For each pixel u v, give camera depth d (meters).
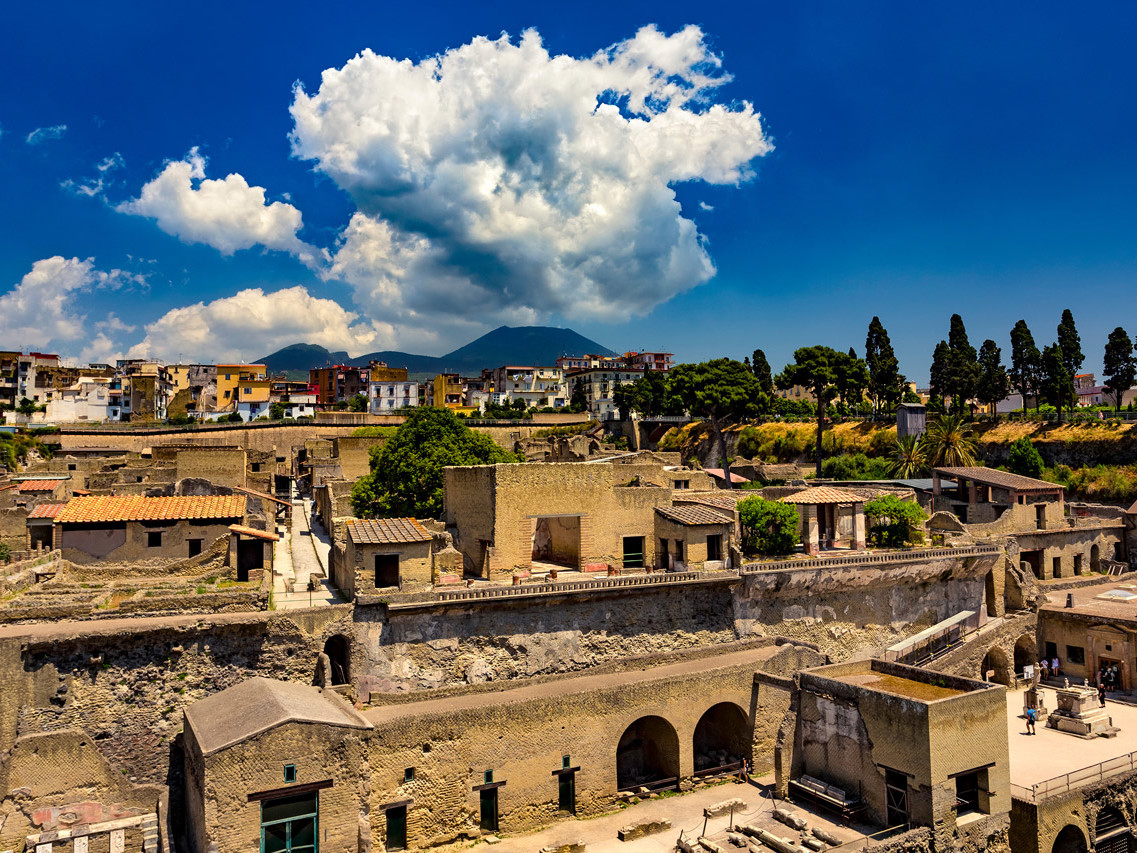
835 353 104.25
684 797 39.16
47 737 30.17
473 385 198.62
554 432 153.25
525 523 48.88
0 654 32.25
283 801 28.14
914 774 34.28
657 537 53.06
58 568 43.09
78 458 92.25
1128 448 90.56
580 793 36.94
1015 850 37.75
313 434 127.19
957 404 115.56
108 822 29.88
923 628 57.31
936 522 65.06
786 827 35.75
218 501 50.72
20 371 140.38
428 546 41.41
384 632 39.81
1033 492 69.44
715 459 128.75
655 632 47.06
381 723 32.69
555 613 44.09
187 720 32.03
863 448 114.44
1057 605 60.28
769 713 42.03
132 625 34.66
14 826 29.06
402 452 66.62
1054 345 105.69
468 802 34.38
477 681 41.66
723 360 115.88
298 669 37.81
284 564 58.47
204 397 171.25
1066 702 48.94
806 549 57.09
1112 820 41.00
